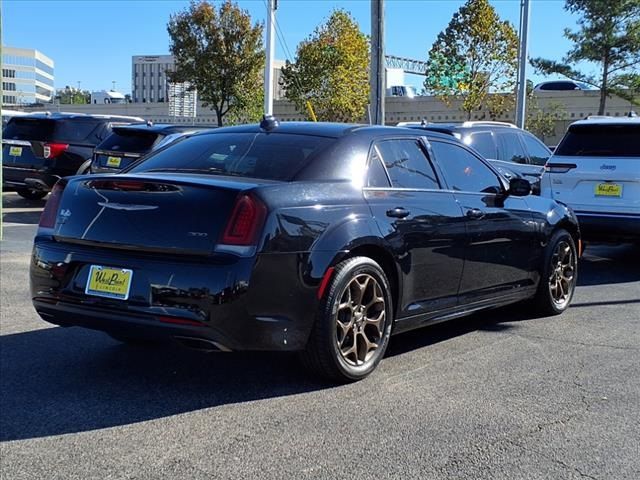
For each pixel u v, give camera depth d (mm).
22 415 4102
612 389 4605
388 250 4730
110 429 3912
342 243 4395
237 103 34750
